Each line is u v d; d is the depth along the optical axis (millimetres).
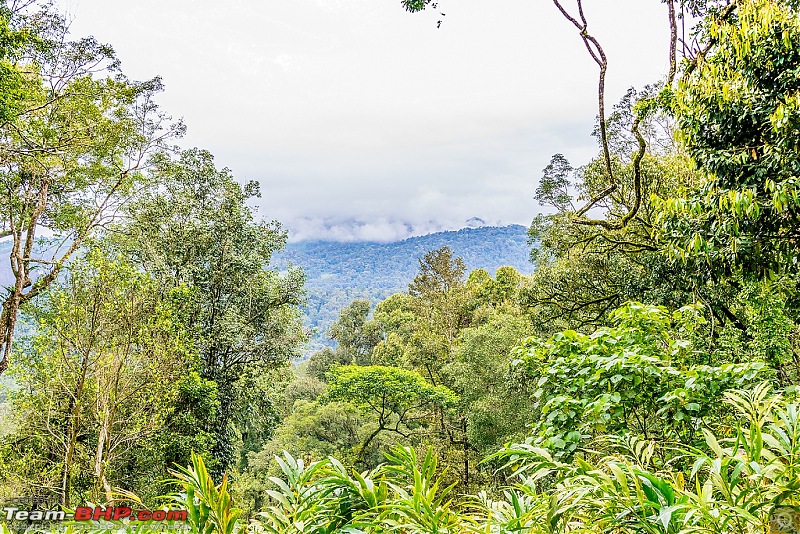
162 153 15328
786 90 4430
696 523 1602
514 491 2098
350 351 43906
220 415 15039
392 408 20797
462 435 18828
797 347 7336
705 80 4898
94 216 14305
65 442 9984
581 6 6367
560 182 14359
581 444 3617
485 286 30469
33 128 12375
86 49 13070
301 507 1902
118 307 10188
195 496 1854
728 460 1731
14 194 12602
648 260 10523
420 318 29312
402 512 1885
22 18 12000
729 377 3369
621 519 1737
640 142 7066
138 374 10469
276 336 16281
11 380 9969
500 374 15422
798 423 1752
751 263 4594
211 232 15844
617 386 3770
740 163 4652
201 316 15031
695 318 4363
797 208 4141
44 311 11023
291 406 30953
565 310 13648
